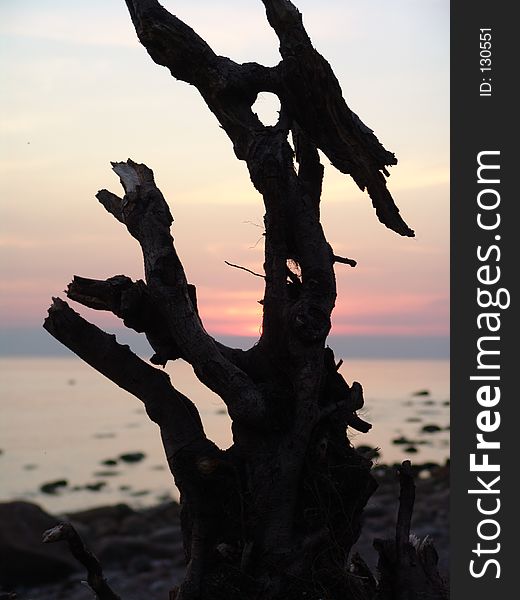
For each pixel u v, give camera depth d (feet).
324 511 12.77
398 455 96.89
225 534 12.68
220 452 12.85
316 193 13.76
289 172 13.14
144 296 12.71
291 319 12.69
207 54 13.33
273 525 12.60
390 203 13.82
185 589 12.59
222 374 12.58
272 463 12.68
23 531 40.68
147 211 12.75
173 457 12.81
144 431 154.30
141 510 55.06
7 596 15.79
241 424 12.78
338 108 13.10
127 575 37.58
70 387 346.33
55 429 156.97
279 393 12.87
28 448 128.06
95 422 172.76
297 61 12.77
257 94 13.56
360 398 13.38
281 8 12.82
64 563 39.55
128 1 13.75
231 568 12.49
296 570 12.51
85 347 12.85
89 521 50.21
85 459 114.11
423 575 13.20
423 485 51.13
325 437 12.88
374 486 13.30
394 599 13.21
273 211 12.87
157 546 41.29
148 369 13.06
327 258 13.11
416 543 13.66
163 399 12.94
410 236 14.03
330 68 12.91
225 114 13.42
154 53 13.34
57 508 79.61
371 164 13.41
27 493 87.97
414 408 188.24
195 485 12.67
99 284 12.95
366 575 13.65
